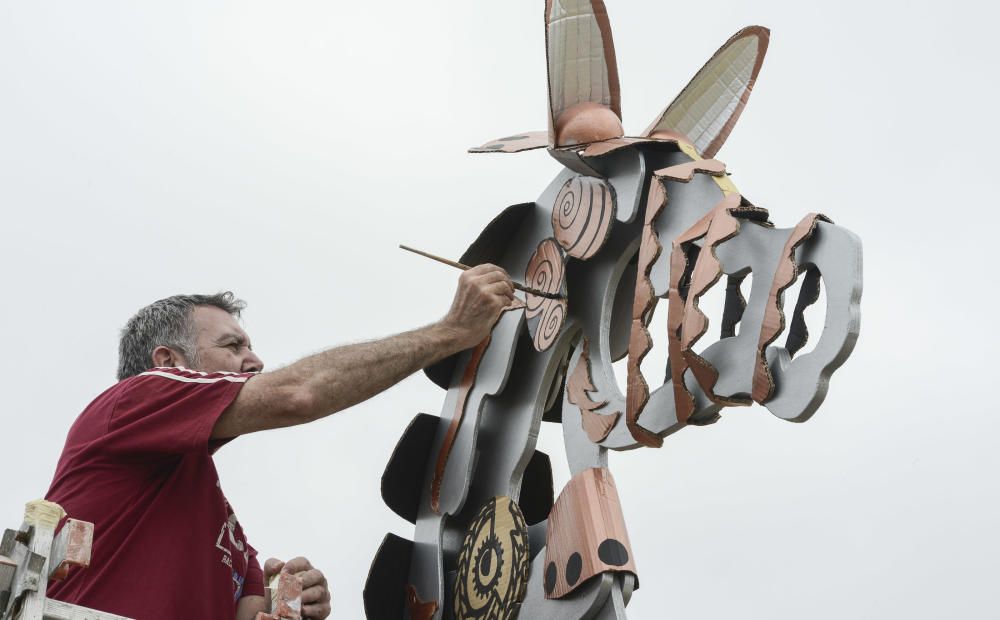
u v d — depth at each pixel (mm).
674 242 4832
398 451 5820
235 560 4945
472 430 5645
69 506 4551
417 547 5730
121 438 4586
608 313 5355
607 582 4848
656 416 4906
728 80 5441
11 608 3773
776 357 4551
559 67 5480
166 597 4434
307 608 5164
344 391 4727
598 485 5059
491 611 5254
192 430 4551
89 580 4445
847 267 4398
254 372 5207
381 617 5660
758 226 4723
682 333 4672
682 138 5273
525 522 5508
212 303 5391
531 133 5820
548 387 5531
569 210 5477
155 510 4555
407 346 4926
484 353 5742
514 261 5762
